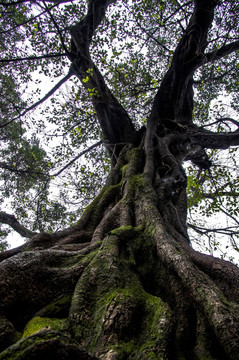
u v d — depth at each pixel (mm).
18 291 2482
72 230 4816
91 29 10367
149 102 12703
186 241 4281
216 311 2137
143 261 3539
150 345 1964
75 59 9594
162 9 11344
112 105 9555
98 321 2223
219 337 1966
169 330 2115
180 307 2678
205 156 11133
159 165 7262
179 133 9164
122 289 2574
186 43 8828
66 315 2510
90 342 2086
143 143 8305
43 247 4086
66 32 12000
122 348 1962
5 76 13336
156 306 2381
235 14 9156
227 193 12281
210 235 12266
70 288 2809
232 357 1803
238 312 2180
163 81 9492
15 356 1373
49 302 2627
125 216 4707
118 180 7031
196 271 2727
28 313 2500
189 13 9805
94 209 5637
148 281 3246
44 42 12367
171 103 9430
